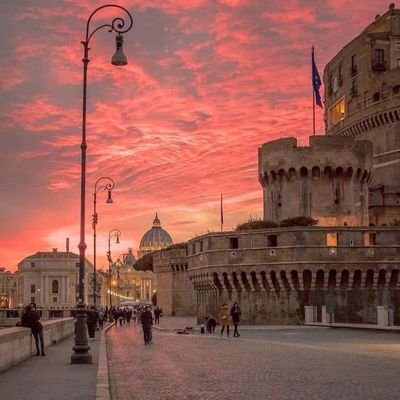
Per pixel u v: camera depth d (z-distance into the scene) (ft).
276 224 314.96
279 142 336.49
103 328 271.90
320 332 219.82
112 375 86.99
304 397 63.16
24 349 108.06
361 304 285.43
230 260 298.35
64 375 83.41
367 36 400.06
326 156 329.31
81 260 107.04
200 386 73.51
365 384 72.64
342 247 285.23
